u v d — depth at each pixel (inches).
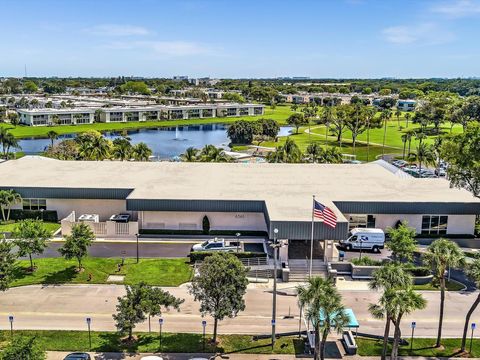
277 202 2249.0
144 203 2281.0
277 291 1817.2
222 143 6358.3
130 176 2753.4
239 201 2294.5
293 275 1926.7
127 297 1397.6
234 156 4822.8
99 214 2534.5
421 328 1552.7
